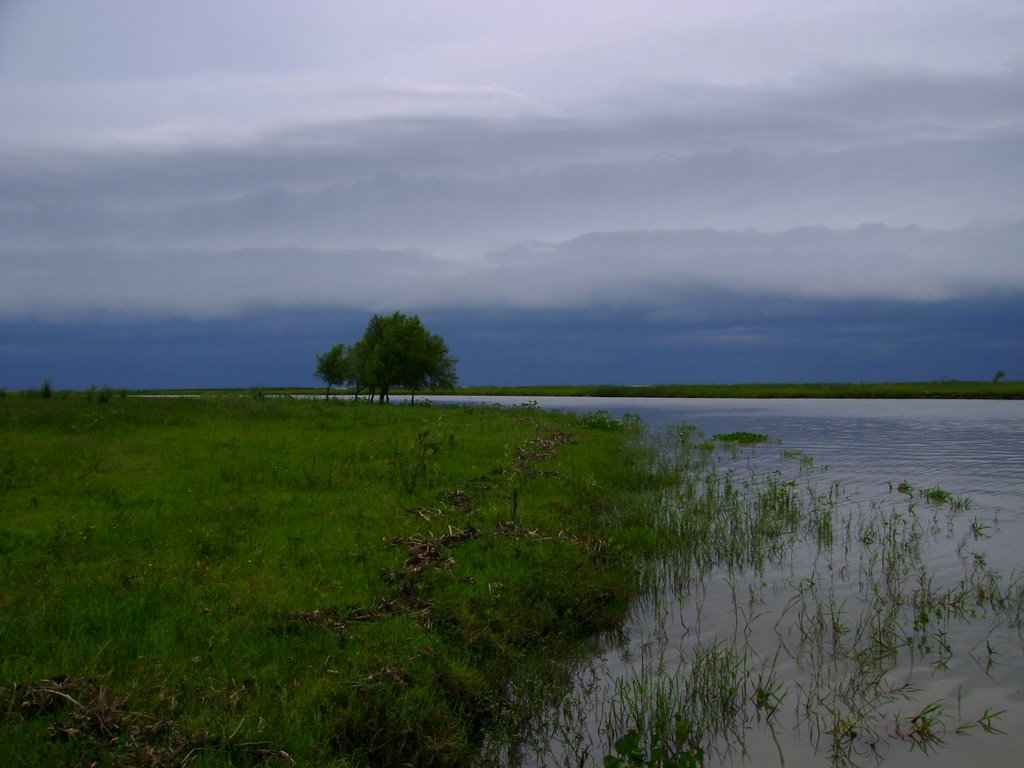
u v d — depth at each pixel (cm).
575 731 700
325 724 620
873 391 9594
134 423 2341
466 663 775
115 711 595
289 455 1802
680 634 927
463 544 1135
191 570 940
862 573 1174
